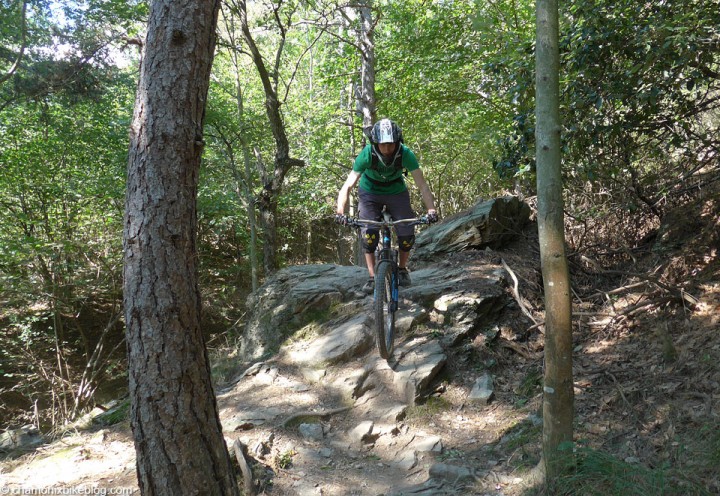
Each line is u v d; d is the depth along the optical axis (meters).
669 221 6.05
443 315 5.32
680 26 4.54
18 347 12.04
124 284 2.92
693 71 4.71
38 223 11.98
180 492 2.88
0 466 3.94
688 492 2.86
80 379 12.68
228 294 15.58
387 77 14.65
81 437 4.32
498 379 4.86
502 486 3.39
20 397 12.14
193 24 2.94
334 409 4.41
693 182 6.34
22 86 10.18
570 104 5.36
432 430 4.21
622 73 5.12
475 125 13.90
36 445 4.38
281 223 19.88
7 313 11.77
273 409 4.42
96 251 12.17
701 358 4.13
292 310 5.83
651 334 4.78
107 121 12.24
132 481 3.59
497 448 3.87
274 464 3.75
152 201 2.86
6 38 10.37
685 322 4.65
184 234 2.93
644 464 3.24
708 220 5.65
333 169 17.08
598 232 6.78
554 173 3.12
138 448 2.92
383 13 13.46
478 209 6.90
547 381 3.22
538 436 3.84
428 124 15.05
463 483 3.47
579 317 5.46
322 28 12.90
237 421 4.20
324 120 16.30
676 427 3.53
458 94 13.55
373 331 5.21
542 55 3.12
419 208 18.67
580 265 6.34
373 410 4.42
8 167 11.82
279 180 11.87
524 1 11.26
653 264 5.77
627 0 4.91
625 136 5.85
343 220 4.50
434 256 6.75
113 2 10.27
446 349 4.99
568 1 5.54
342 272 6.61
